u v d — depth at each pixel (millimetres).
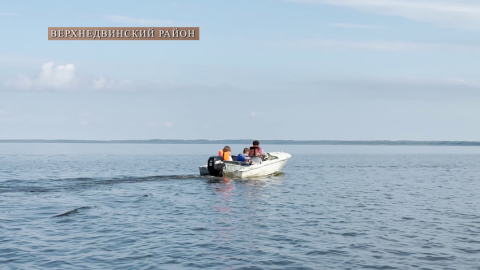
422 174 33875
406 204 17688
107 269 9062
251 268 9250
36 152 91938
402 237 11914
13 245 10719
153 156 69625
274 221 13969
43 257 9820
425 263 9648
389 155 86688
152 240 11391
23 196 18750
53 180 25656
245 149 27281
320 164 46875
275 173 29812
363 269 9242
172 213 15195
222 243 11156
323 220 14188
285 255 10164
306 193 20891
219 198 18797
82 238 11500
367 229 12875
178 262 9594
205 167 26422
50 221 13555
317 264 9547
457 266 9438
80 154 78750
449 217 14859
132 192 20328
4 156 64625
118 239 11445
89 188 21625
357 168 40438
